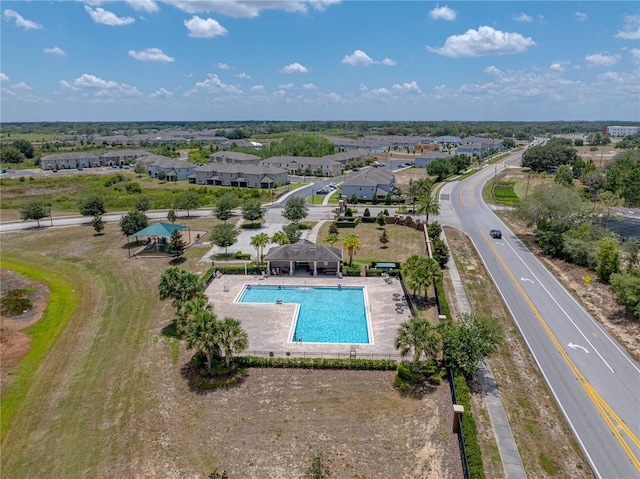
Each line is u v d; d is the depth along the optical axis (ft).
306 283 192.75
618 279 157.89
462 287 187.42
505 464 93.61
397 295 179.83
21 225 311.68
